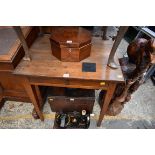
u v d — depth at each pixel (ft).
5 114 5.96
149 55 3.67
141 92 6.93
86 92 5.22
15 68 4.05
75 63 3.99
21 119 5.81
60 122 5.41
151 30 7.36
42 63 3.98
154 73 7.42
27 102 6.29
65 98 5.09
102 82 3.84
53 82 4.06
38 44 4.55
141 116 6.05
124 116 6.02
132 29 9.53
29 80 4.07
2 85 5.56
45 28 4.88
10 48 4.13
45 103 6.38
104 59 4.12
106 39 4.77
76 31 4.10
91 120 5.83
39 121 5.77
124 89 4.74
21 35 3.45
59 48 3.78
